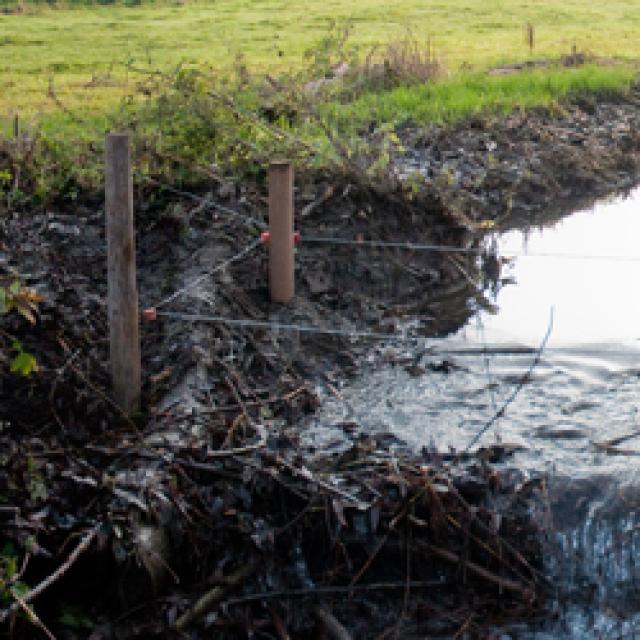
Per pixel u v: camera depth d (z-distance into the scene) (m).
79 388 3.85
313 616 3.32
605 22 13.74
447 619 3.35
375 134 6.77
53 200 5.43
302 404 4.16
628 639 3.37
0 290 3.56
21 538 3.13
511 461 3.75
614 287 5.62
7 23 12.65
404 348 4.76
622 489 3.59
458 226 5.95
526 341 4.88
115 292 3.70
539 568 3.48
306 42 11.28
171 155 5.58
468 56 10.70
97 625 3.13
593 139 7.88
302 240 5.24
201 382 4.02
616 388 4.37
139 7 14.72
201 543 3.33
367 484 3.51
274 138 5.92
